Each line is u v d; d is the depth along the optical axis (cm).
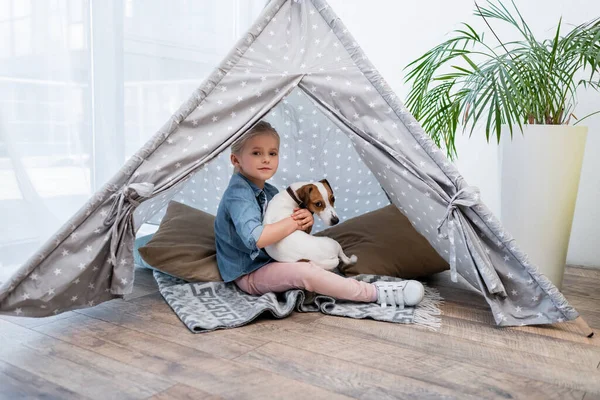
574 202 209
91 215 150
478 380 124
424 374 127
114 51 226
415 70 236
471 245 160
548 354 141
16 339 145
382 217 223
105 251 153
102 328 154
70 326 156
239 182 189
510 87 194
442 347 144
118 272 155
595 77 249
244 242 175
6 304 143
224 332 152
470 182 286
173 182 156
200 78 267
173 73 253
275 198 189
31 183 198
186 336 148
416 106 240
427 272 209
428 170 161
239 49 160
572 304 193
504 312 163
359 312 168
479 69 204
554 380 126
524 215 207
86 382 120
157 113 248
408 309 172
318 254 181
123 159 234
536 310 164
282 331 153
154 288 196
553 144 200
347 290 173
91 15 217
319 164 236
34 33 197
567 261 263
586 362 137
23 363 130
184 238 211
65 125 210
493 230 162
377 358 135
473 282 176
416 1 292
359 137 167
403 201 185
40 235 202
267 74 162
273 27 166
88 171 220
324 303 171
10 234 192
